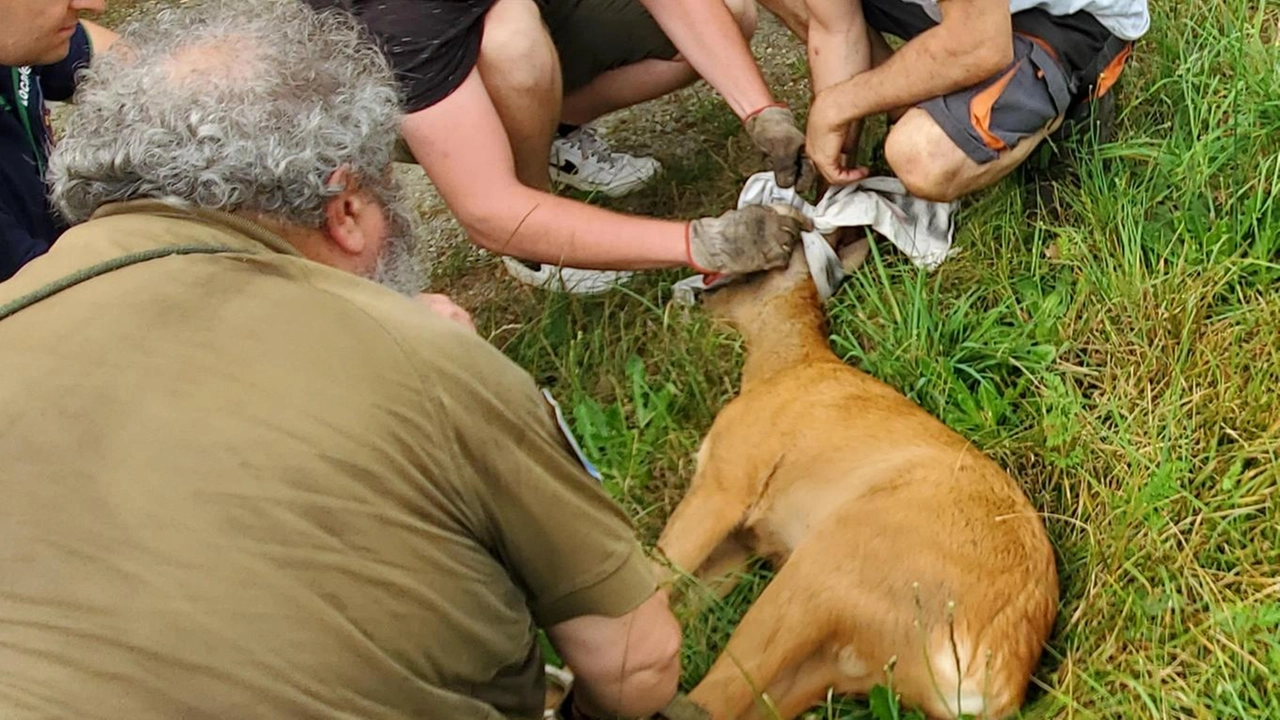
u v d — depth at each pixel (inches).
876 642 81.9
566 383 116.0
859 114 110.5
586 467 60.4
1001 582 81.2
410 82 104.3
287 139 54.9
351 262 61.9
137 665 42.6
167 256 51.8
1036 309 107.1
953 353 107.3
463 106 106.5
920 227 115.3
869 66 121.3
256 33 57.7
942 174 108.5
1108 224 108.1
